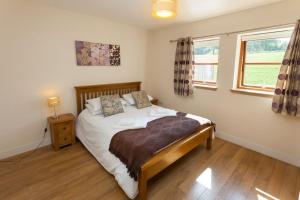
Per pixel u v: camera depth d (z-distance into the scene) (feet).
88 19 10.11
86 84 10.67
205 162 8.09
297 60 7.04
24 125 8.63
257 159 8.36
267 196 6.03
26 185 6.41
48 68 9.03
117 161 6.47
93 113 9.52
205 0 7.54
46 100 9.18
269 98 8.35
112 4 8.32
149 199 5.85
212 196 6.01
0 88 7.74
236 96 9.59
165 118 8.97
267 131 8.65
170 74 12.96
